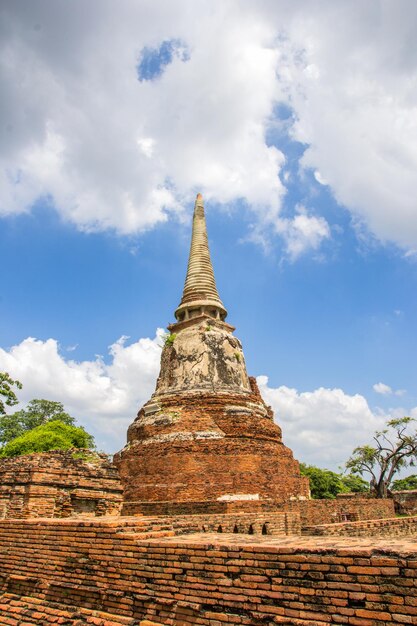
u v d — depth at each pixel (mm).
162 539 9234
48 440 30281
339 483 66750
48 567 10438
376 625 6207
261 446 28141
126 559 9055
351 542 7785
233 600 7473
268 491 26641
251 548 7562
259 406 32062
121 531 9766
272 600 7133
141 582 8672
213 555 7926
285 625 6871
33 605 9977
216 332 34562
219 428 28672
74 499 18266
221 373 32750
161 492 25641
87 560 9734
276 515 20672
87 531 10016
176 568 8289
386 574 6316
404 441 54875
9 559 11484
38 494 17328
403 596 6121
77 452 19234
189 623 7758
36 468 17594
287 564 7148
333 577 6715
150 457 27156
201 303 37531
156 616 8203
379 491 53625
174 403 30469
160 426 28672
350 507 28516
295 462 30328
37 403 50625
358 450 55938
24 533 11430
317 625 6617
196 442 26969
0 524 12203
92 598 9273
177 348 34281
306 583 6910
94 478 18875
